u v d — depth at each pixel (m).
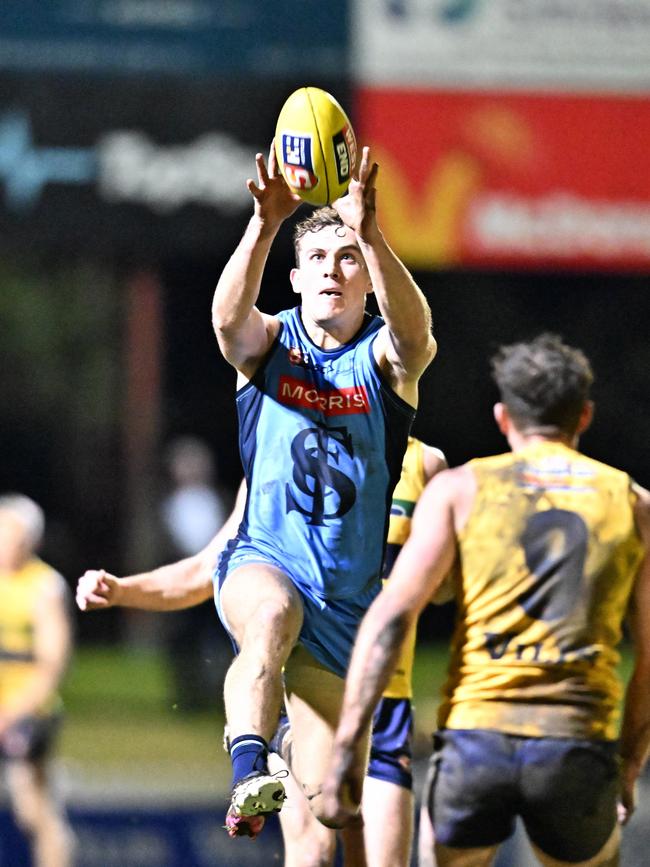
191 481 52.84
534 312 78.69
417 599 17.30
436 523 18.11
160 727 50.69
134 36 46.72
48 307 100.62
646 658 18.70
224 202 46.81
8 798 36.03
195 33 46.81
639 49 47.97
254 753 16.08
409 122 47.59
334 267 18.11
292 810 20.08
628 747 19.22
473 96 47.81
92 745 46.12
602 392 79.25
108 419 97.12
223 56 46.84
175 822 35.16
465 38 47.69
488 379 78.19
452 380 78.44
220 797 35.50
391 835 20.34
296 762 18.84
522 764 17.86
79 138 46.56
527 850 31.67
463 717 18.17
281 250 44.94
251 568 17.66
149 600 20.66
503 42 47.81
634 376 79.06
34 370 99.19
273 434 18.12
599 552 18.03
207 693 53.41
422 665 65.38
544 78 47.94
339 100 47.38
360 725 16.47
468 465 18.61
